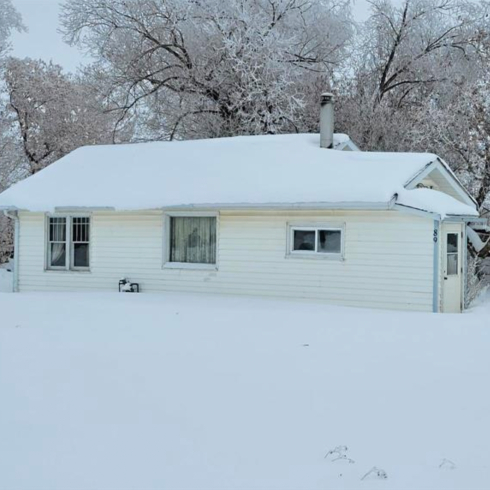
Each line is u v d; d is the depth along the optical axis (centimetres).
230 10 2377
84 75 2755
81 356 724
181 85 2583
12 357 719
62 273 1653
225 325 969
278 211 1425
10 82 2975
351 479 370
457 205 1391
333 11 2573
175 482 370
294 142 1664
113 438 448
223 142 1767
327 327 951
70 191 1652
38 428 471
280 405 523
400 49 2620
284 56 2395
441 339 837
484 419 482
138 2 2547
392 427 464
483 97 2052
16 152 2936
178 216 1540
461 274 1429
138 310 1146
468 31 2481
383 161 1453
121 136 2914
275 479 372
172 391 570
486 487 357
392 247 1321
